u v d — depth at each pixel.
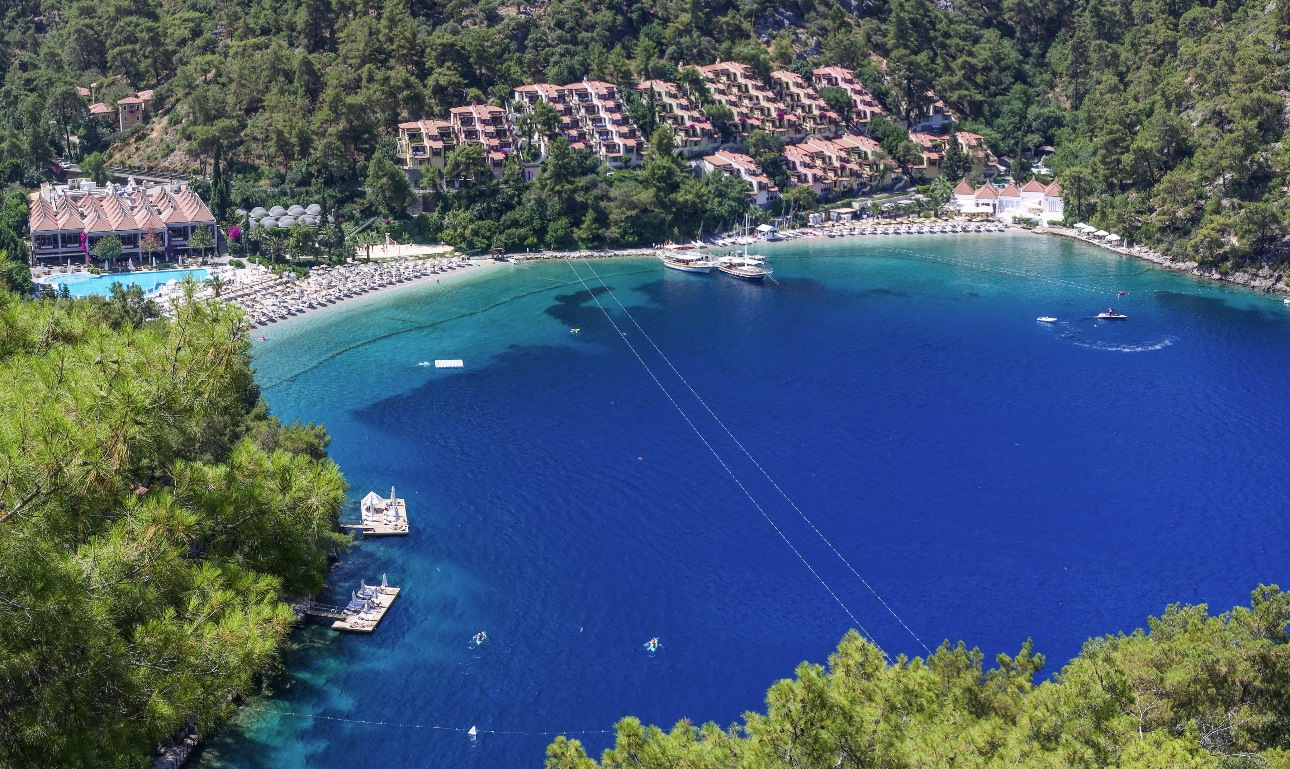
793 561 114.44
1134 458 139.25
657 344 185.38
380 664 97.12
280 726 88.81
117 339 50.34
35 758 40.69
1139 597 107.56
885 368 173.88
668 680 96.06
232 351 51.31
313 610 104.25
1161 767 46.56
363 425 147.62
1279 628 67.50
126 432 44.66
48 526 41.12
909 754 48.16
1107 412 155.25
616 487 130.62
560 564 113.56
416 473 133.50
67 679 41.00
